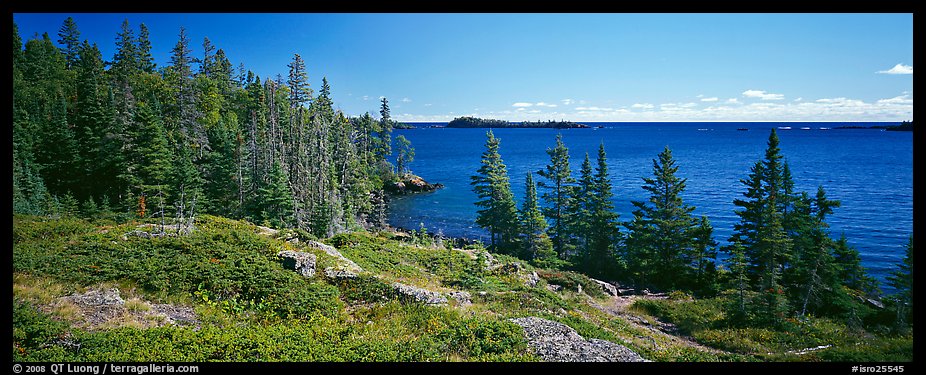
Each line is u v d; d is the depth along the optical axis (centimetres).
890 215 5722
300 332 1403
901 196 6912
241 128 7456
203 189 4941
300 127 6975
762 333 2120
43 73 7919
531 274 3158
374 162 8975
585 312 2403
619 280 4153
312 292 1825
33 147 5041
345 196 6131
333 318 1653
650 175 10300
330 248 2639
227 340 1259
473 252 3681
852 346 1844
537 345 1414
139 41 9181
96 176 4825
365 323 1627
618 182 9338
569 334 1545
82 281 1686
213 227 2938
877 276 3766
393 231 6166
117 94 6147
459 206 7975
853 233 4959
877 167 10488
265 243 2356
